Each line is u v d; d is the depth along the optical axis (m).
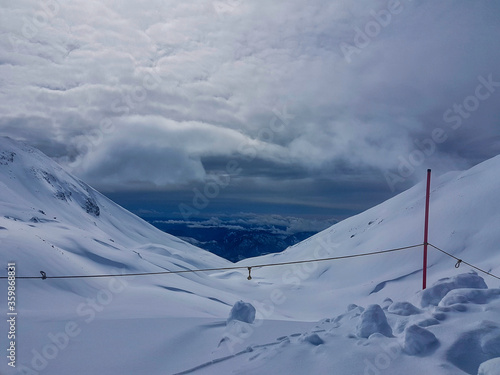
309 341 8.73
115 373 12.18
